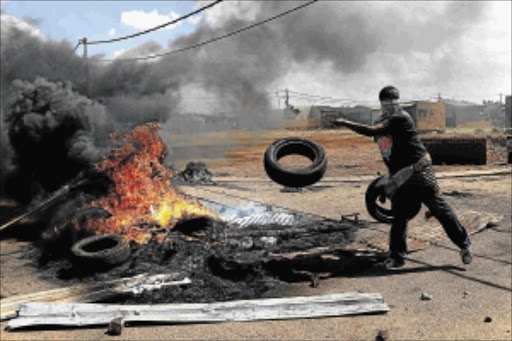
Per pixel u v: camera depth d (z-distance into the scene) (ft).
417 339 12.17
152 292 15.71
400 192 16.63
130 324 13.41
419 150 16.14
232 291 15.88
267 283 16.46
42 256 21.43
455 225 16.69
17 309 14.33
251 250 19.80
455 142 60.90
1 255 21.94
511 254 19.40
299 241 21.43
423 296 14.88
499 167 55.83
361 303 14.30
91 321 13.35
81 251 18.60
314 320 13.52
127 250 19.13
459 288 15.74
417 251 20.07
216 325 13.32
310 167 18.95
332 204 33.14
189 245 19.86
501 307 14.01
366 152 89.10
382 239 21.02
